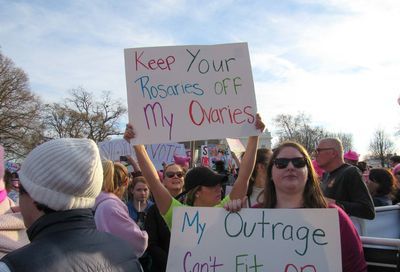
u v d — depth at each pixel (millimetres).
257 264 2303
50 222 1649
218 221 2428
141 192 4797
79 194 1715
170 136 2930
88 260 1611
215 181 3254
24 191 1725
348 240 2279
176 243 2447
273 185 2572
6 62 48031
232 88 2975
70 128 54031
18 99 48344
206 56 3014
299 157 2385
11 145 48906
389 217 4293
